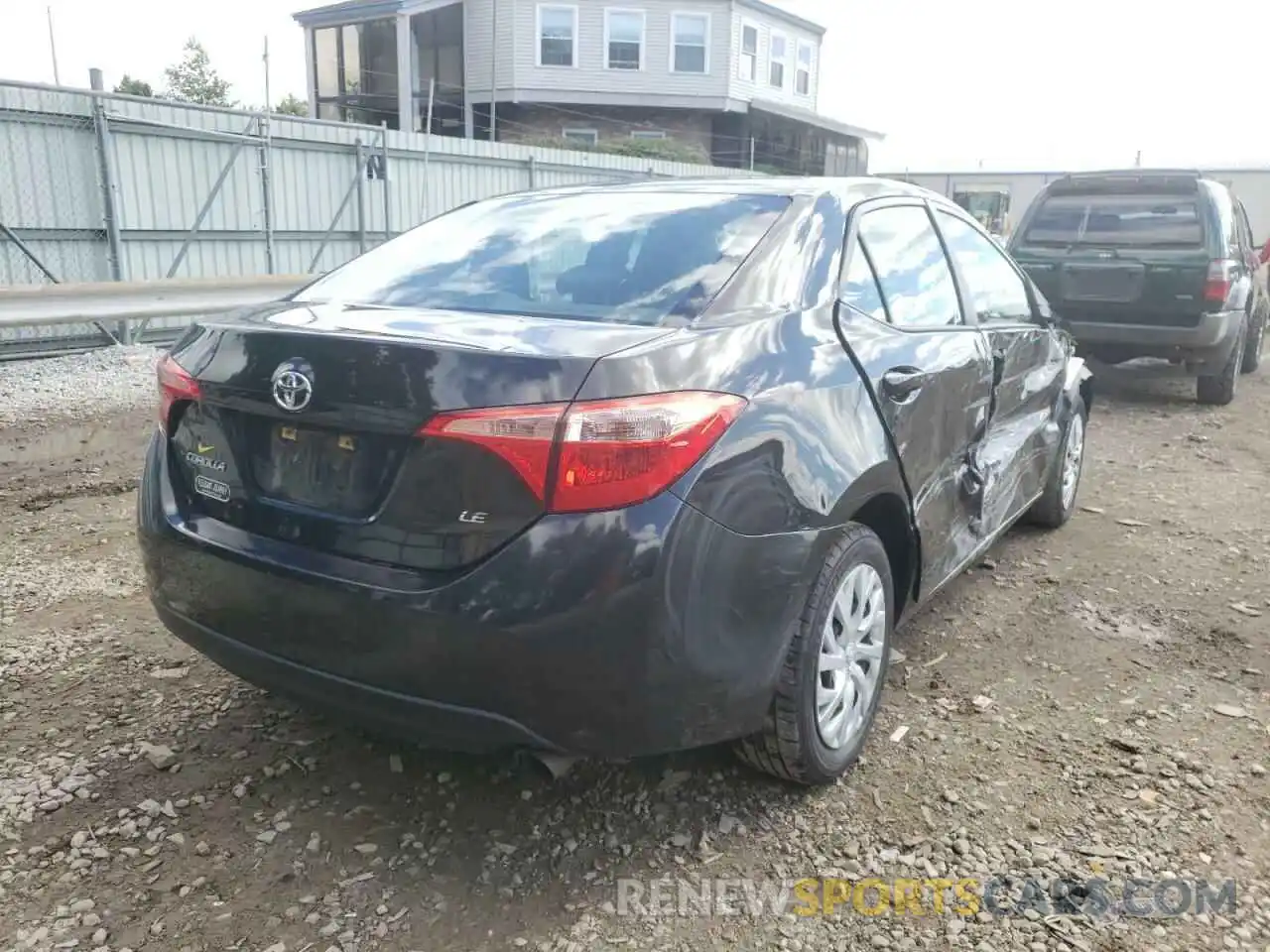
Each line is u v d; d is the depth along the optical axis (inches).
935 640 159.2
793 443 104.0
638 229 126.8
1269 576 188.4
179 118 463.5
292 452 102.0
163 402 115.1
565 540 89.4
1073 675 147.6
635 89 1164.5
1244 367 440.5
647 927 96.0
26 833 107.2
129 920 95.3
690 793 116.8
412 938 94.0
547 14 1131.3
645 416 91.5
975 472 151.6
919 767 122.9
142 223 457.1
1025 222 365.1
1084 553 200.1
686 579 93.2
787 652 105.3
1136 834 110.3
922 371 129.6
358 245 561.9
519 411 89.7
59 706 133.3
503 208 144.9
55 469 252.5
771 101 1235.2
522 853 106.3
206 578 106.5
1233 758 125.7
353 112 1201.4
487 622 89.7
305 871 102.9
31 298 342.3
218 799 114.3
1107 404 363.6
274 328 103.8
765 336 108.6
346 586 95.1
